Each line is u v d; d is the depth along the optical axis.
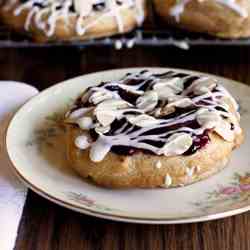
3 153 0.46
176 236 0.42
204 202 0.41
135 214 0.39
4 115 0.50
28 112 0.49
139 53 0.63
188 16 0.60
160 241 0.41
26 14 0.60
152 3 0.65
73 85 0.52
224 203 0.41
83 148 0.43
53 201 0.41
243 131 0.47
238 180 0.43
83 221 0.43
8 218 0.41
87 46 0.64
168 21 0.62
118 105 0.45
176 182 0.42
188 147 0.42
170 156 0.42
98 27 0.60
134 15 0.61
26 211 0.43
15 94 0.52
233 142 0.45
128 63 0.61
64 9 0.60
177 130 0.43
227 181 0.43
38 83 0.58
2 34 0.62
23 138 0.46
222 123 0.44
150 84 0.48
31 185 0.42
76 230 0.42
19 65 0.61
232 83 0.51
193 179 0.43
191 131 0.43
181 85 0.48
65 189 0.42
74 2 0.60
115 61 0.61
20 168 0.43
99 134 0.43
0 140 0.47
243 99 0.50
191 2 0.60
